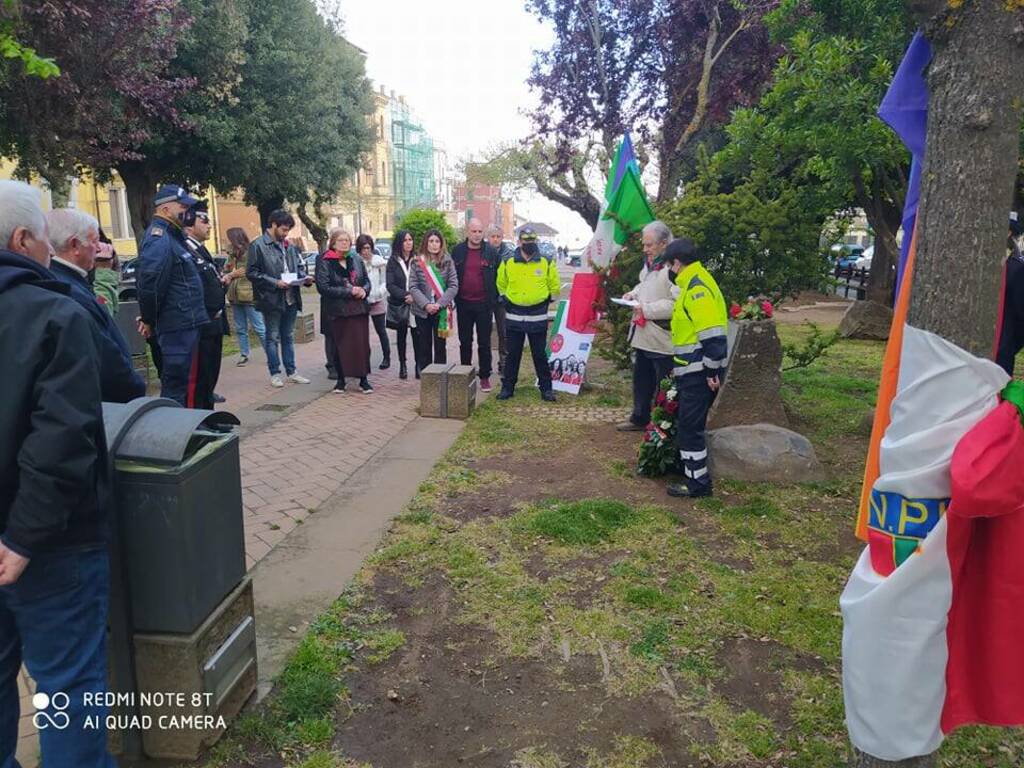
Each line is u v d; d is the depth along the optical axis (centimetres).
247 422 725
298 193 2056
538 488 552
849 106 616
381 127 6262
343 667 328
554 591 396
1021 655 206
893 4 616
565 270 4522
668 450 564
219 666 269
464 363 933
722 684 318
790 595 390
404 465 602
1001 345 402
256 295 874
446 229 1994
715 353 496
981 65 190
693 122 1351
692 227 700
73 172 1087
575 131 1560
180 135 1606
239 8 1583
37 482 194
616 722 294
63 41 864
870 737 208
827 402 825
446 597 389
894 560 204
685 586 399
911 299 207
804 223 716
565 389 871
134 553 250
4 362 196
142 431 250
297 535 464
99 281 711
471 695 311
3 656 223
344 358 849
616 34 1480
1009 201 197
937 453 195
